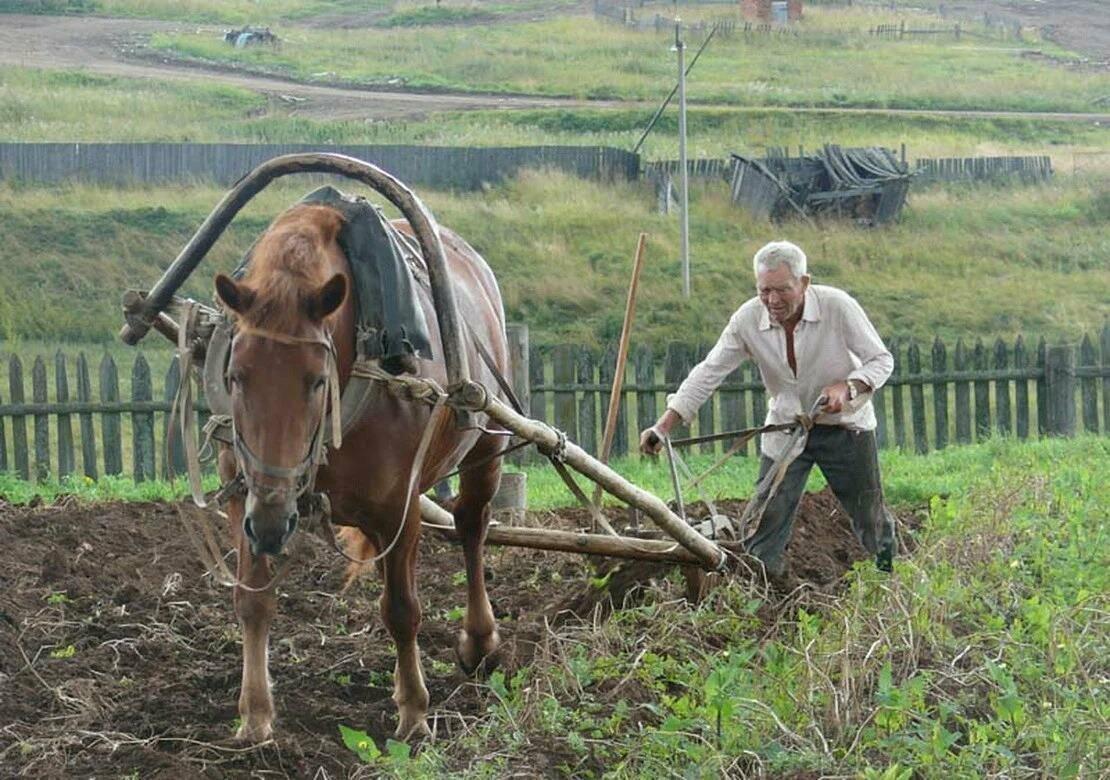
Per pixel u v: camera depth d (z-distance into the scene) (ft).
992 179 127.24
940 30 236.84
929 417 66.33
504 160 115.75
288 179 108.47
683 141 89.61
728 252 100.94
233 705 22.75
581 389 53.57
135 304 21.33
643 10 243.19
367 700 24.06
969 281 100.53
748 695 20.98
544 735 20.15
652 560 26.08
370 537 22.22
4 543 32.65
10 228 94.84
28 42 205.46
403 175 114.42
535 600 29.89
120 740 21.12
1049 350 57.98
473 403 21.39
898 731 19.95
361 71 195.21
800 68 201.77
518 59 201.16
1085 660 23.07
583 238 101.35
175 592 29.35
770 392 28.14
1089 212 117.19
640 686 22.21
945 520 31.12
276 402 18.72
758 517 27.30
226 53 202.59
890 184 111.96
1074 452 49.26
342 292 18.90
